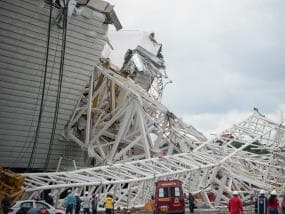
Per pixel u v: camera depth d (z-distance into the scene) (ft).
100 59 201.87
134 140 196.65
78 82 176.86
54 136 180.14
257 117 239.09
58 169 175.22
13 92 159.33
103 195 142.00
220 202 186.19
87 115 184.85
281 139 230.07
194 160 181.78
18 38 152.66
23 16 150.71
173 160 174.81
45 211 96.53
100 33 175.11
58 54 164.66
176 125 210.79
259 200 89.04
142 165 164.76
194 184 171.22
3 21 147.84
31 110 166.40
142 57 239.09
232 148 218.79
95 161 195.72
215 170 180.96
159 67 248.93
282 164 232.32
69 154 188.55
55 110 160.45
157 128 201.46
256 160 224.12
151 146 201.98
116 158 187.62
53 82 167.63
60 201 133.90
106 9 172.35
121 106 197.98
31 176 135.54
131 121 203.10
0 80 155.22
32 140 172.14
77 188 135.95
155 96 253.24
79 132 195.31
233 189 201.16
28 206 100.22
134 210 139.95
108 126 192.75
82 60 173.88
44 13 154.40
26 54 156.46
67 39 166.20
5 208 99.14
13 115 162.71
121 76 208.33
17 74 157.48
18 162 172.04
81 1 165.58
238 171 198.39
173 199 119.44
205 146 209.56
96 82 197.26
